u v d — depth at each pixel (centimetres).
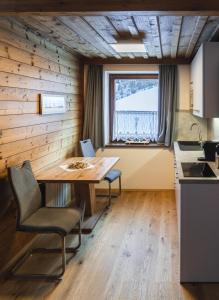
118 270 324
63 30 377
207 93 379
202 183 293
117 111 646
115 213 495
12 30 331
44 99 419
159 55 551
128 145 618
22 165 343
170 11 257
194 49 495
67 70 521
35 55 392
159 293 285
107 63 601
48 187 438
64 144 514
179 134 607
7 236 328
